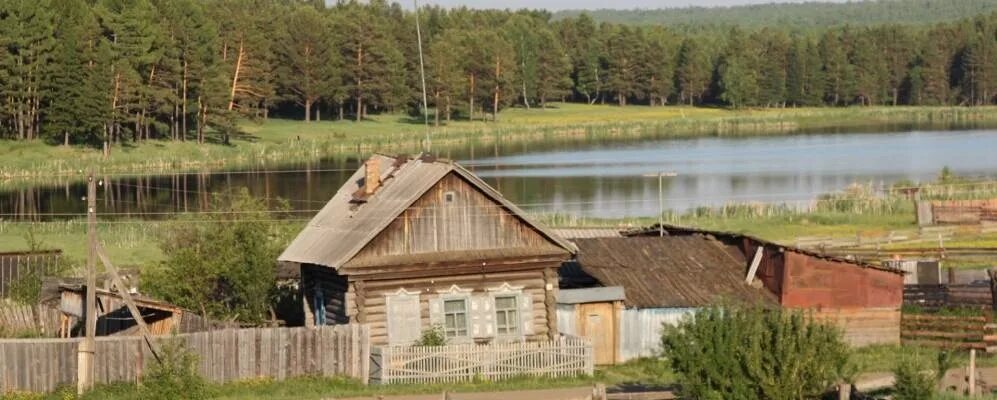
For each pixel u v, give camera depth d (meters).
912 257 89.81
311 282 64.69
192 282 66.50
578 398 49.19
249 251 67.00
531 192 148.00
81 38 193.38
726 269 67.38
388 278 58.91
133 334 58.72
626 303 62.47
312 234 64.44
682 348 41.84
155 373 44.47
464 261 59.34
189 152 197.62
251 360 53.81
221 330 53.97
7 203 141.88
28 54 193.62
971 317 63.53
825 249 90.75
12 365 52.00
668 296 63.62
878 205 122.00
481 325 59.97
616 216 120.06
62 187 160.75
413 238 59.31
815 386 41.12
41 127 199.12
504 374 55.50
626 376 57.19
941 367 46.47
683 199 140.38
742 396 41.03
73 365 52.28
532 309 60.69
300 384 53.34
